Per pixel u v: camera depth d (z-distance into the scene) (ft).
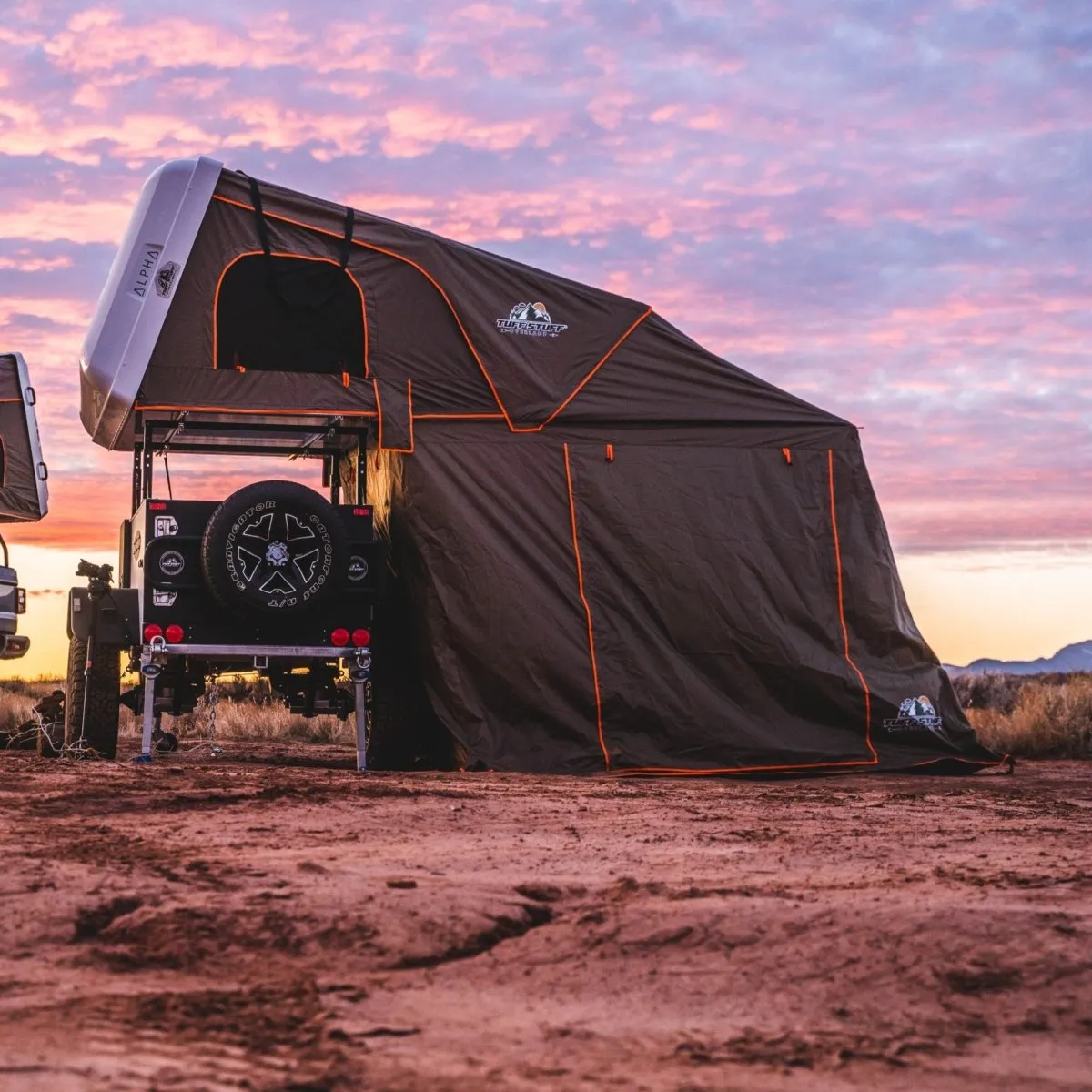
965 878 15.21
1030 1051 9.49
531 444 36.52
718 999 10.64
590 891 14.43
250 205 36.22
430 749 36.47
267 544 32.07
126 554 38.68
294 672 37.86
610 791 27.89
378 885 14.08
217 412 34.99
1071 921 12.40
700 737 35.32
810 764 35.53
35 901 12.78
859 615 37.22
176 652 32.48
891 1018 10.17
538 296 37.45
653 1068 8.94
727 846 18.38
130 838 17.60
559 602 35.63
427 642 35.12
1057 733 45.73
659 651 35.81
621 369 37.52
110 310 34.76
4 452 57.93
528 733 34.96
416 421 36.17
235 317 36.32
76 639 34.47
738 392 37.99
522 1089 8.42
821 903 13.29
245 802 22.08
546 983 11.07
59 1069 8.36
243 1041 9.19
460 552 35.47
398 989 10.78
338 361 37.04
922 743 36.52
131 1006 9.95
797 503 37.47
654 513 36.58
